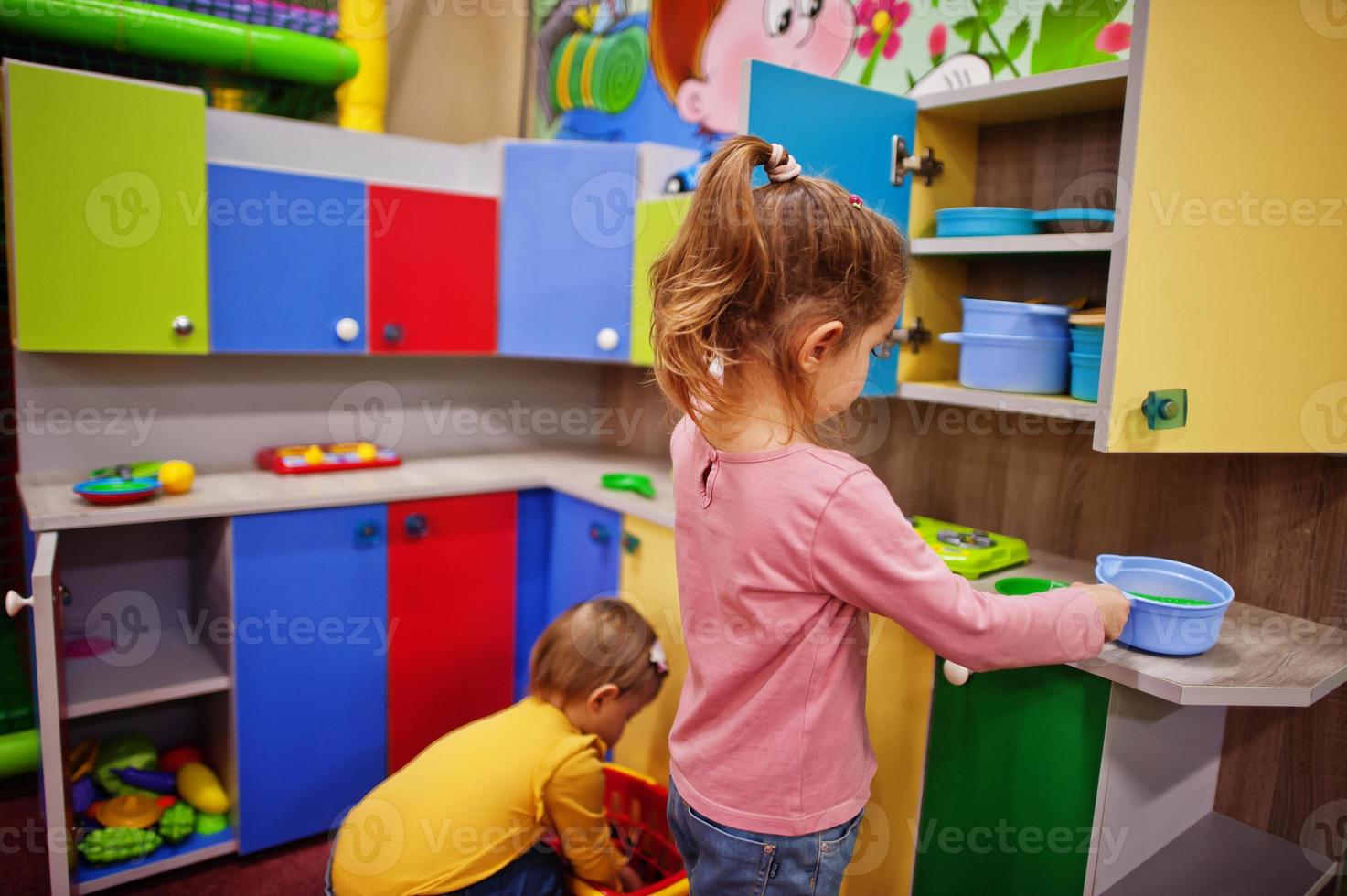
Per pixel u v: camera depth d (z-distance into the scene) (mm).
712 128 2084
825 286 880
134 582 1992
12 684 1980
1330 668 1063
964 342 1363
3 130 1772
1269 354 1142
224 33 1887
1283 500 1267
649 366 1942
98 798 1864
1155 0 1035
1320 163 1117
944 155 1497
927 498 1692
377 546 1879
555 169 2033
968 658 904
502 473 2086
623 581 1822
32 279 1630
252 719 1788
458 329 2102
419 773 1328
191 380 1991
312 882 1765
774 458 915
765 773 950
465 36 2523
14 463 1960
